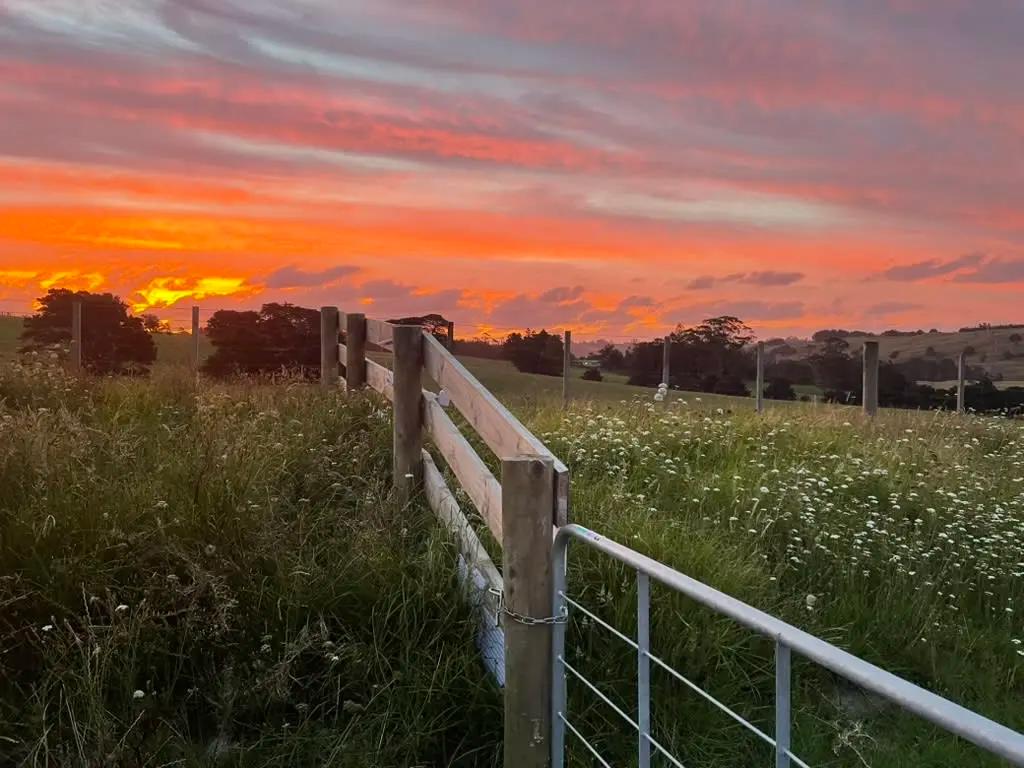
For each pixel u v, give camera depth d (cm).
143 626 320
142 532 374
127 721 290
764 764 318
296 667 326
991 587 497
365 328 770
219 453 469
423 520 447
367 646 339
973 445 908
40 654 314
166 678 315
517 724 276
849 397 1292
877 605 452
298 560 374
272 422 589
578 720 321
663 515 508
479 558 373
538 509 271
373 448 583
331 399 717
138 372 987
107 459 468
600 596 370
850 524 550
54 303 1309
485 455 617
